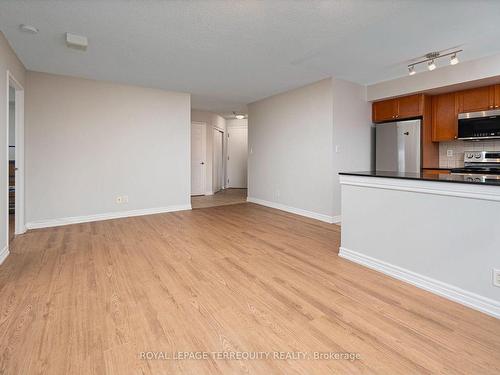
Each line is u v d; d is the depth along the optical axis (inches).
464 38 116.5
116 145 183.3
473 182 72.9
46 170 160.7
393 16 98.5
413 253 89.0
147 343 60.7
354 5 91.4
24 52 129.8
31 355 56.5
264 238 140.6
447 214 79.8
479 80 141.2
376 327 66.7
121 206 187.3
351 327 66.8
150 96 195.0
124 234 146.9
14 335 62.8
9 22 102.3
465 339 62.1
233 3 90.5
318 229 158.9
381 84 181.9
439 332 64.7
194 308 75.0
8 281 90.3
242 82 181.5
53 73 160.4
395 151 181.6
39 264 105.0
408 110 175.3
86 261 108.2
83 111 171.2
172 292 83.8
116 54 133.3
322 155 179.5
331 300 79.6
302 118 193.5
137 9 94.1
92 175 175.8
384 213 97.7
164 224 169.3
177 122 207.5
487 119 148.6
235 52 131.4
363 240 105.7
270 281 91.6
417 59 141.1
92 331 64.7
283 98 209.8
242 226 165.2
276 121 217.8
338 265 105.6
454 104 164.6
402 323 68.4
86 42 114.9
